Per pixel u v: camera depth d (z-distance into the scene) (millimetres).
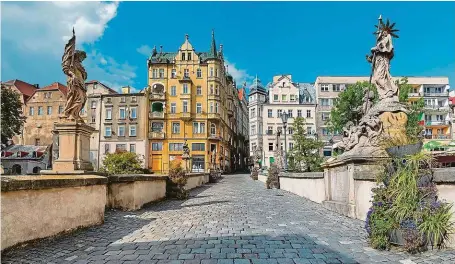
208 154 66562
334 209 10383
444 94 67312
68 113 9328
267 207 11508
